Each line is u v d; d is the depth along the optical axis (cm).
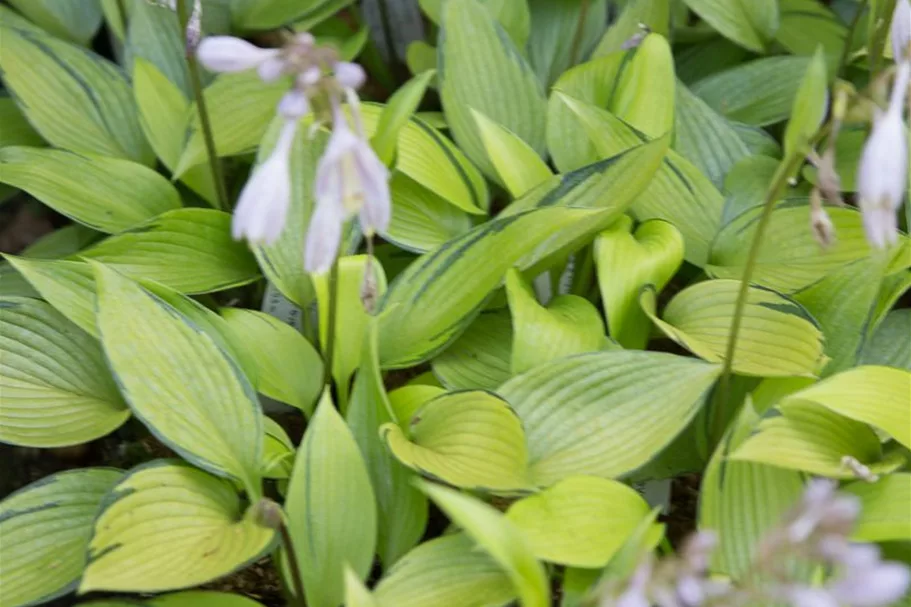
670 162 134
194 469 120
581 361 123
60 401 126
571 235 128
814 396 119
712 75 145
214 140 136
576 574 118
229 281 131
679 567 104
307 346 128
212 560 116
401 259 137
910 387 120
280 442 125
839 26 147
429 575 117
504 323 130
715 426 125
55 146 137
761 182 137
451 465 119
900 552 120
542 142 138
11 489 135
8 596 119
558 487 119
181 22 129
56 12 146
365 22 151
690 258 133
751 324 126
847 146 138
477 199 135
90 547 115
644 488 127
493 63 138
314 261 110
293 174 129
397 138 129
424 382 131
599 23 149
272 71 109
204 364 121
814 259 130
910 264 126
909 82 110
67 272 126
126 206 134
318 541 118
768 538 104
